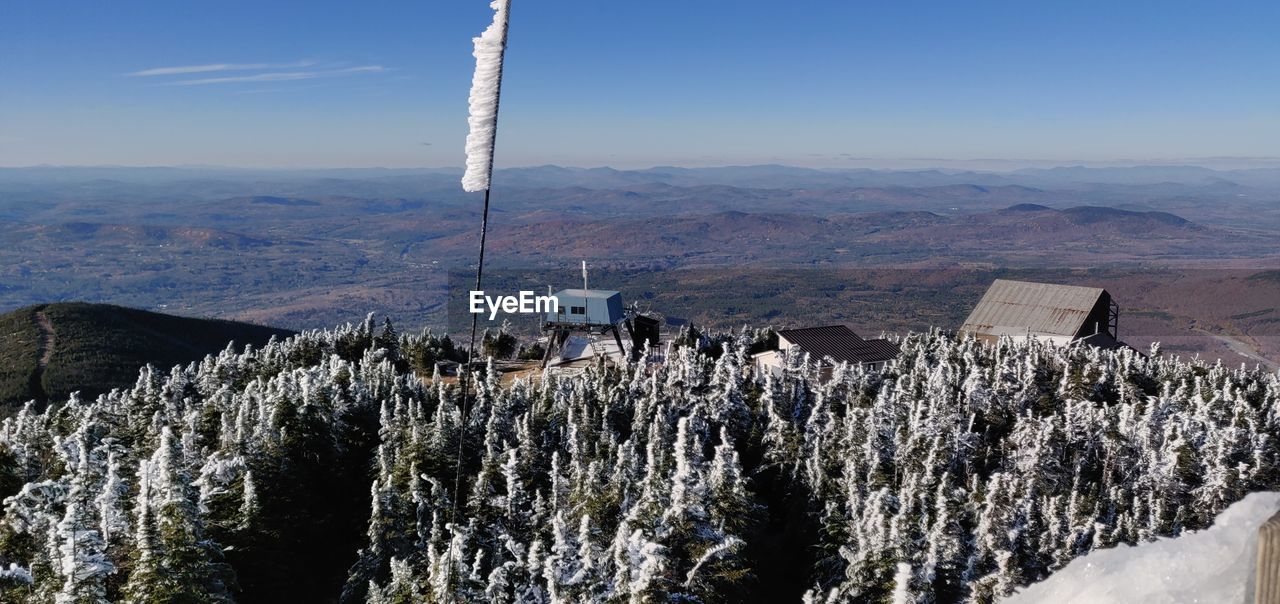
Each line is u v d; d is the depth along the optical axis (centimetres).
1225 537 415
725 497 2733
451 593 2380
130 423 4181
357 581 2848
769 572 2931
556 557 2406
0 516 2978
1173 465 3039
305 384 3609
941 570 2459
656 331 6544
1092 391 4222
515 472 3030
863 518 2647
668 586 2216
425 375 5956
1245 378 4681
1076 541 2558
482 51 695
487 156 728
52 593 2277
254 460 3130
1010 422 3912
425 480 3198
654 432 3272
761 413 3947
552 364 6088
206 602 2278
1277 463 3106
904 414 3691
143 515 2248
